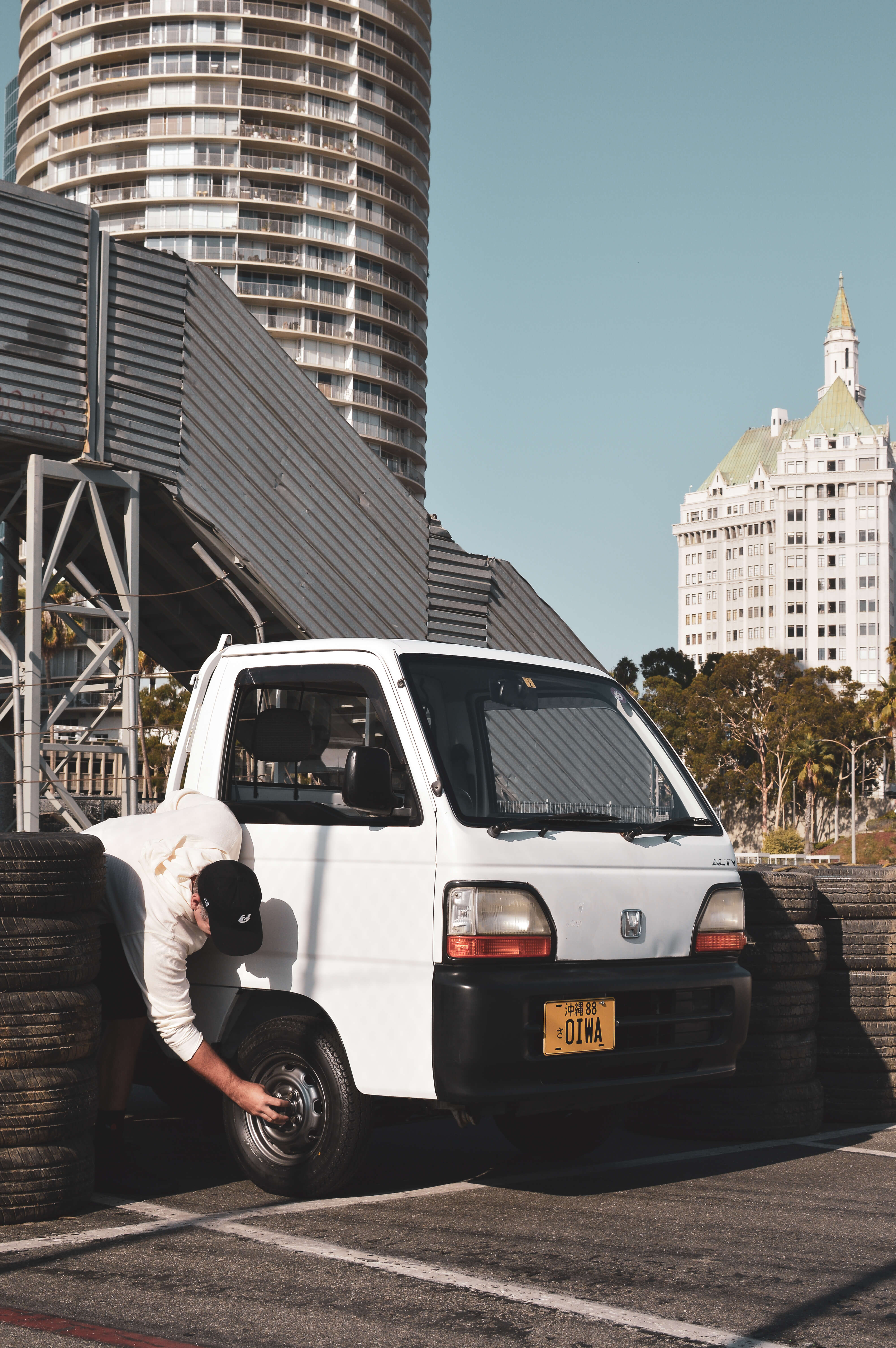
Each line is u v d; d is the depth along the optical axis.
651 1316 3.66
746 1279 4.05
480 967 4.66
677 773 5.86
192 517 18.80
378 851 4.90
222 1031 5.20
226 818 5.23
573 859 4.98
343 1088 4.89
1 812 22.86
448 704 5.18
